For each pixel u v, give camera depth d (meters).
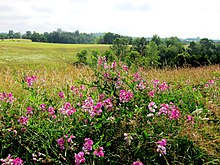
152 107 3.34
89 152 2.88
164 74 7.86
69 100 3.86
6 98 3.57
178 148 3.21
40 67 7.29
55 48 62.19
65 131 2.97
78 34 114.19
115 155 2.94
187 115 3.53
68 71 6.81
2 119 3.32
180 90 4.55
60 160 2.96
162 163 3.08
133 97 3.53
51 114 3.33
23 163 2.80
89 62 3.97
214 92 4.75
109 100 3.36
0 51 44.59
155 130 3.28
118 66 4.00
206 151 3.19
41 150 3.05
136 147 3.04
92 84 3.82
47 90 4.55
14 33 127.56
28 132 3.21
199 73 8.63
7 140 3.11
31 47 61.75
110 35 81.69
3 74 6.52
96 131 3.17
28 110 3.42
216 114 3.98
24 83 4.04
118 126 3.26
